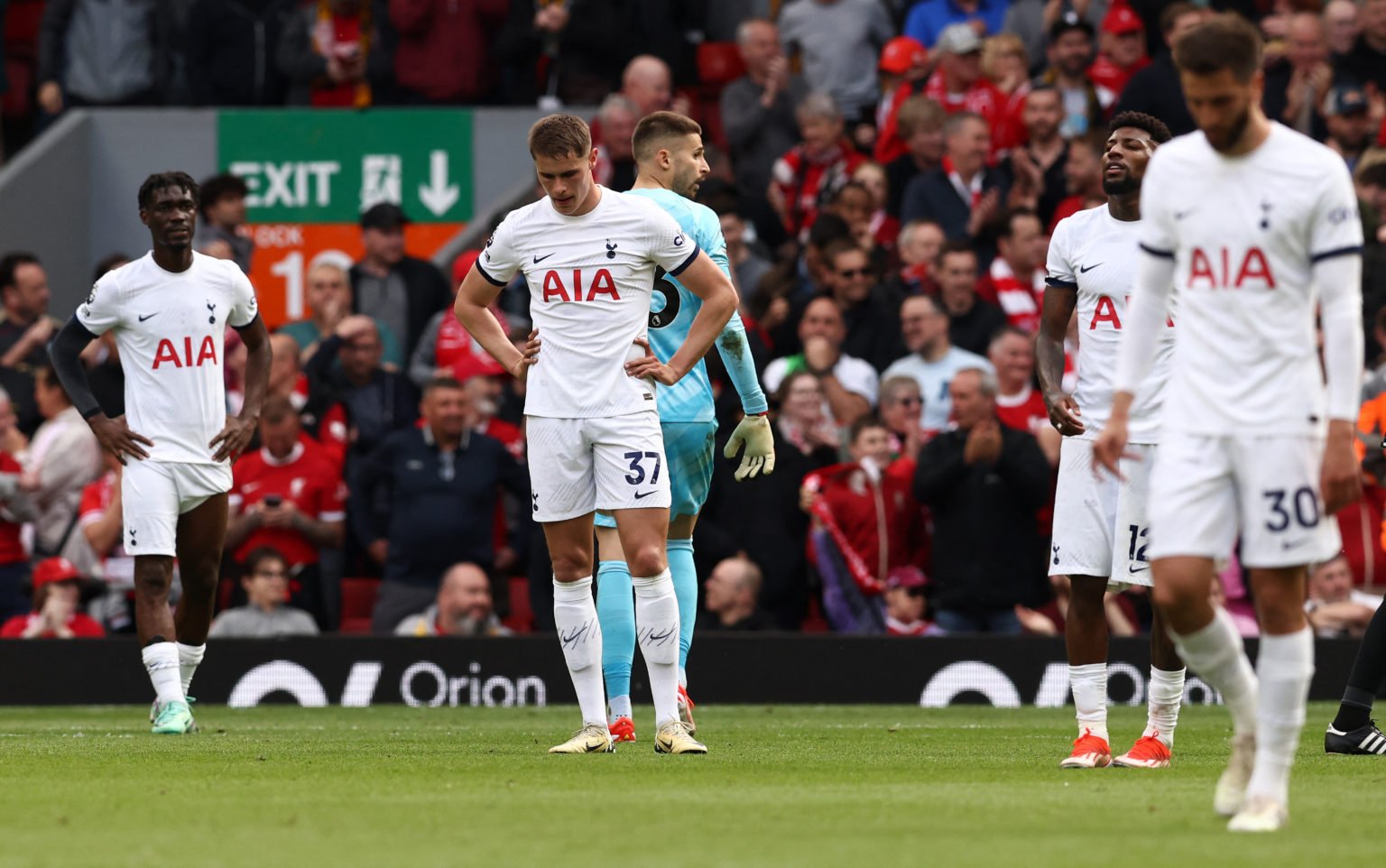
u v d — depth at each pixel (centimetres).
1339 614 3922
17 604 4159
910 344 4306
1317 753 2442
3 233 5275
